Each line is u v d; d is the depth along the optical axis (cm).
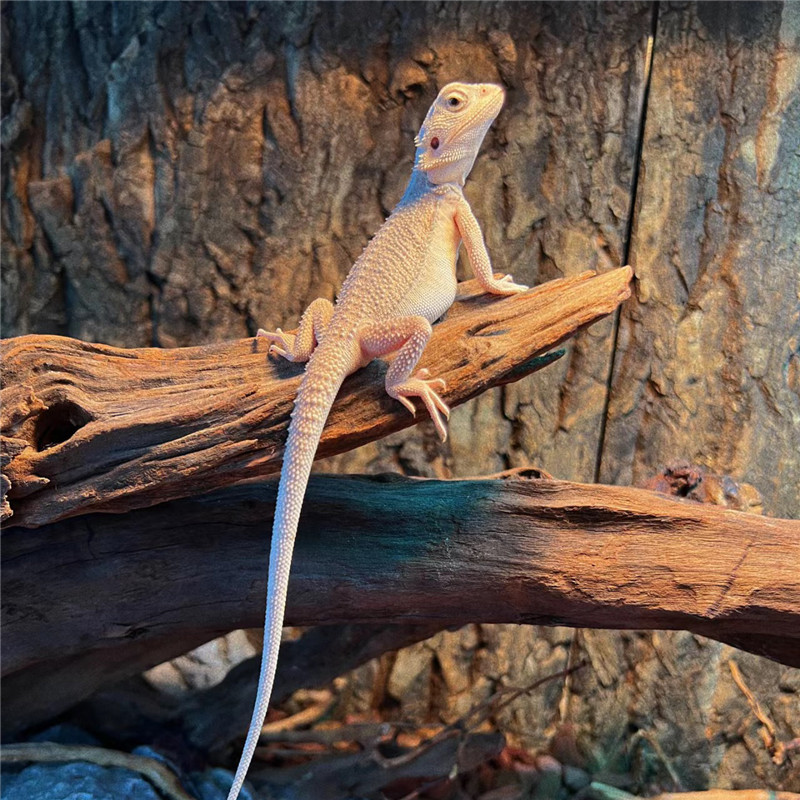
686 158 40
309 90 41
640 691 41
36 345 31
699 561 29
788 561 29
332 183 42
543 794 38
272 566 26
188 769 36
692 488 37
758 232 39
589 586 29
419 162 30
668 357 40
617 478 41
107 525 32
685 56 39
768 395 40
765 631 30
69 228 43
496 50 40
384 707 43
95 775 34
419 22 40
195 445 28
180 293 43
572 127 40
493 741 38
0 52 43
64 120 43
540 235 41
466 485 31
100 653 35
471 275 42
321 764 37
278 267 42
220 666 42
